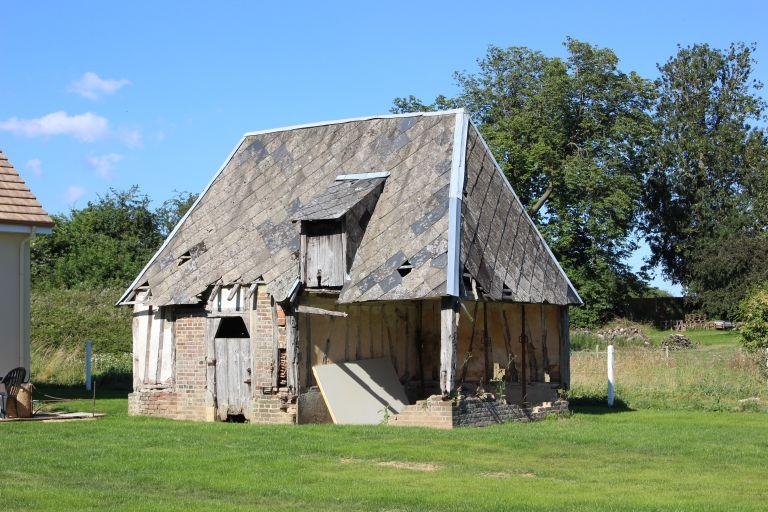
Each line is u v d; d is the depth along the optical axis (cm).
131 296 2197
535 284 2144
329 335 1961
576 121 5250
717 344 4881
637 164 5288
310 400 1898
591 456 1408
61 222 5294
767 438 1620
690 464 1345
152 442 1495
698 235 6350
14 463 1288
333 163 2177
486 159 2170
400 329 2142
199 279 2100
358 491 1114
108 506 1009
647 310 6475
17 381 1862
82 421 1848
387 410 1995
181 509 995
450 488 1137
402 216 1956
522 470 1280
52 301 3788
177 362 2112
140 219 5538
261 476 1209
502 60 5353
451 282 1780
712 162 6412
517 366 2178
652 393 2511
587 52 5216
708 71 6525
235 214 2202
